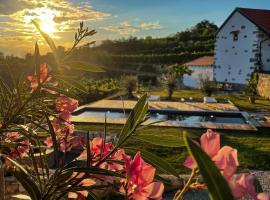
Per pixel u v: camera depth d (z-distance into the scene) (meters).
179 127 12.81
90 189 1.08
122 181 1.05
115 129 12.66
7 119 1.33
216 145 0.69
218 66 34.19
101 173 1.05
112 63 57.62
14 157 1.40
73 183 1.12
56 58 1.29
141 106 1.11
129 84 25.02
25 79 1.39
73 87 1.50
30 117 1.45
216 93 28.44
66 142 1.42
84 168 1.07
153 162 1.07
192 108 18.77
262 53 30.95
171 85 24.78
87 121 13.80
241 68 32.31
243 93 27.78
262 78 25.06
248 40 31.58
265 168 8.66
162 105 19.53
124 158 1.00
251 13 31.83
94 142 1.27
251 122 14.39
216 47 34.25
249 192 0.65
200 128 12.85
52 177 1.12
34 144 1.48
